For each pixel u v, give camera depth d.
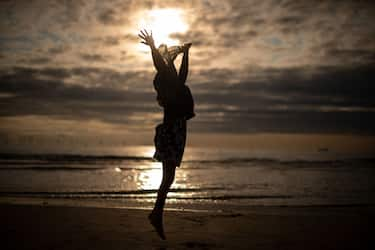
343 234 4.74
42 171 31.78
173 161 3.54
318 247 3.96
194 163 54.03
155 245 3.83
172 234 4.45
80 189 18.77
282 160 63.78
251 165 48.28
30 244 3.88
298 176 29.89
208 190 19.27
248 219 5.77
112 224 5.10
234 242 4.08
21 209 6.54
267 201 14.42
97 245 3.82
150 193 17.03
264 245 3.98
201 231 4.70
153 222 3.61
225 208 9.69
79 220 5.42
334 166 45.31
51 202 11.06
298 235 4.61
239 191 18.80
